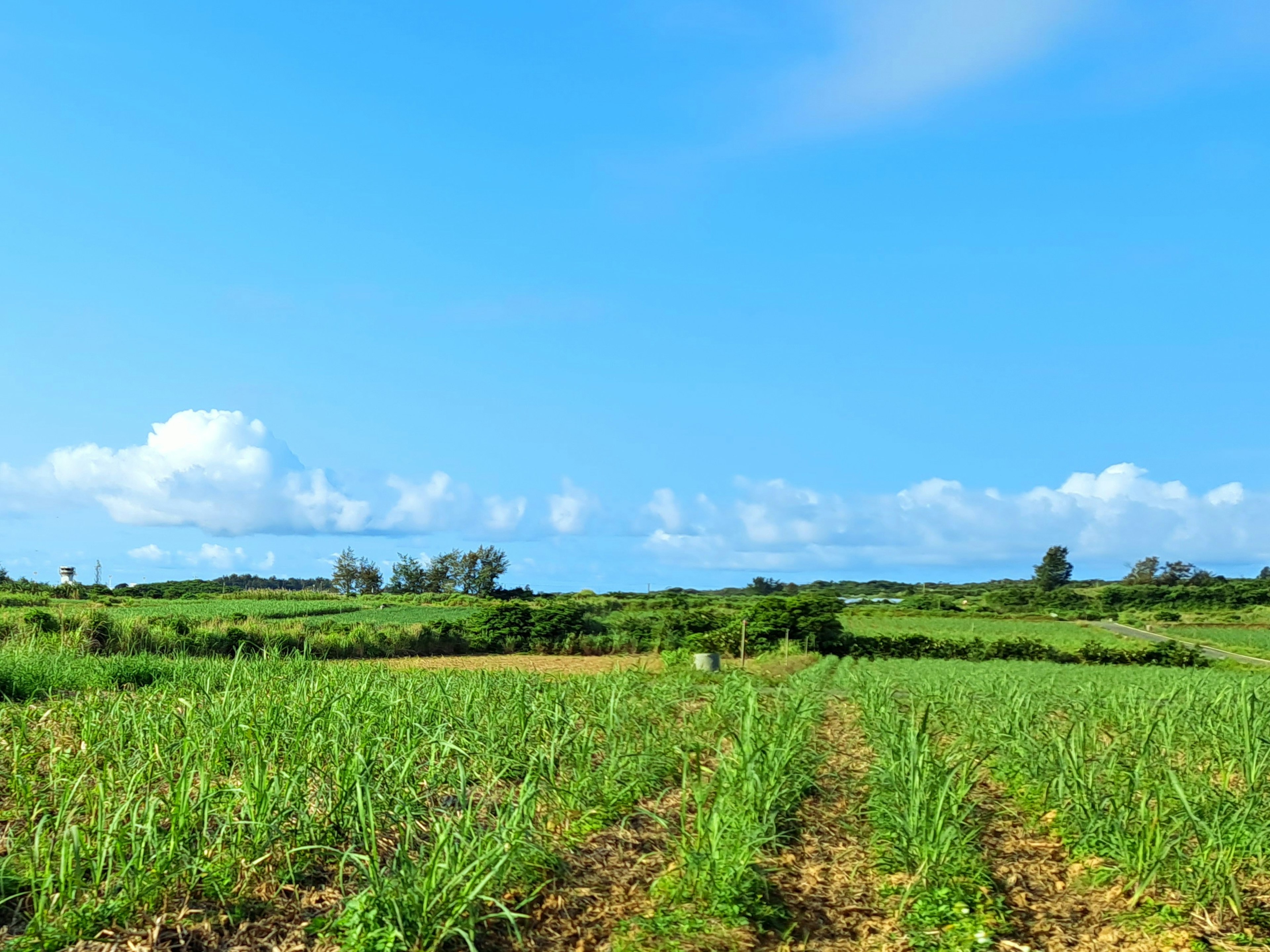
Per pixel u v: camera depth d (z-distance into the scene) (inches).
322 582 4692.4
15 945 208.4
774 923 252.1
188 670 642.8
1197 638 2908.5
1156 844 274.7
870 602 4488.2
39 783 328.8
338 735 322.3
